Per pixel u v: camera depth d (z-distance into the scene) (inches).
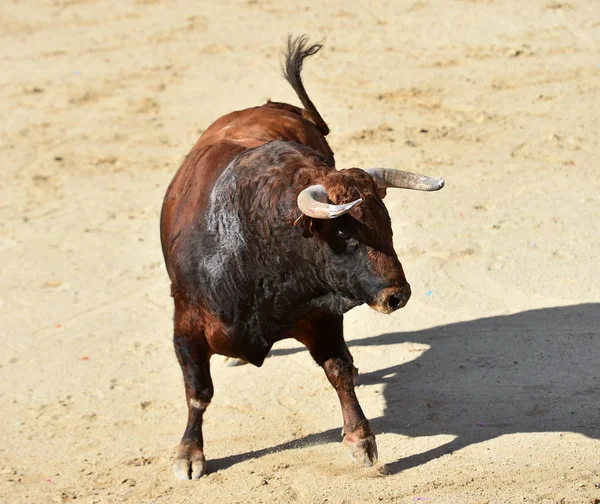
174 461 681.0
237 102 1628.9
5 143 1574.8
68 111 1684.3
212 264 622.5
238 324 628.1
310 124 814.5
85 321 994.1
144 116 1630.2
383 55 1755.7
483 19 1870.1
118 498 653.9
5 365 907.4
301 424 749.3
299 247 579.5
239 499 631.2
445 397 761.6
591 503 577.6
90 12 2203.5
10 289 1087.0
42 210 1326.3
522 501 584.1
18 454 741.3
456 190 1225.4
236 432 745.6
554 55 1674.5
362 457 660.1
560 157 1301.7
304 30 1924.2
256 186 604.7
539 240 1064.2
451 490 609.6
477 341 855.1
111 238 1214.3
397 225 1139.3
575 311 893.2
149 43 1962.4
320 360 674.2
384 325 914.7
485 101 1523.1
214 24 2022.6
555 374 775.7
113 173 1435.8
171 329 963.3
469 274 998.4
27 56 1971.0
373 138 1418.6
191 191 669.3
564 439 667.4
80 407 817.5
